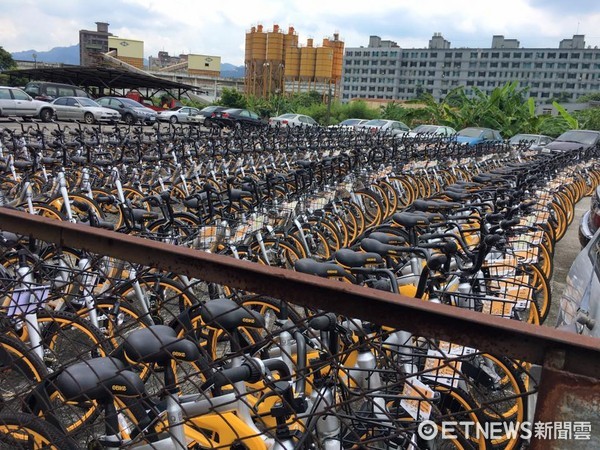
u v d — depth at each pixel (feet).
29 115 63.82
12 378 8.11
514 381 7.43
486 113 83.25
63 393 5.75
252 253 14.26
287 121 77.46
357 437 6.41
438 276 9.81
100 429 7.56
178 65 265.34
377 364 7.09
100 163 23.40
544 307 13.04
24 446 6.78
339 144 39.29
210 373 6.43
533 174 22.68
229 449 6.55
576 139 49.83
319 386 6.77
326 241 17.17
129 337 5.96
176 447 6.08
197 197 16.08
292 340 8.04
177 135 36.68
